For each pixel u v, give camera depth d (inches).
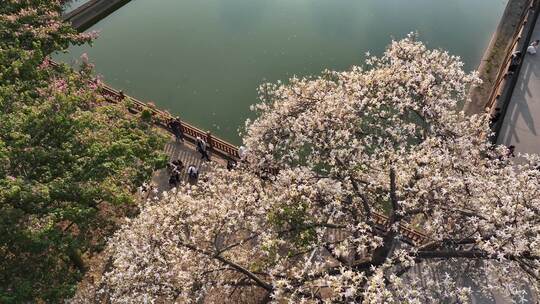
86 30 1494.8
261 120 738.2
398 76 653.3
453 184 559.5
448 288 517.0
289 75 1254.3
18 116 549.0
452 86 692.7
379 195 625.3
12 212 478.9
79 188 522.6
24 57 632.4
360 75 679.7
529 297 651.5
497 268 524.1
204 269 546.3
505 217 507.5
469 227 572.1
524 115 1037.8
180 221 562.3
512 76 1092.5
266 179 694.5
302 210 569.9
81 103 661.3
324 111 634.8
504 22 1397.6
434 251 535.8
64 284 509.4
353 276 482.0
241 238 650.8
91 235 600.7
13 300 462.0
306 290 502.6
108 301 673.0
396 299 497.7
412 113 701.9
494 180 594.9
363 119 665.0
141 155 630.5
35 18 741.3
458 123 671.1
